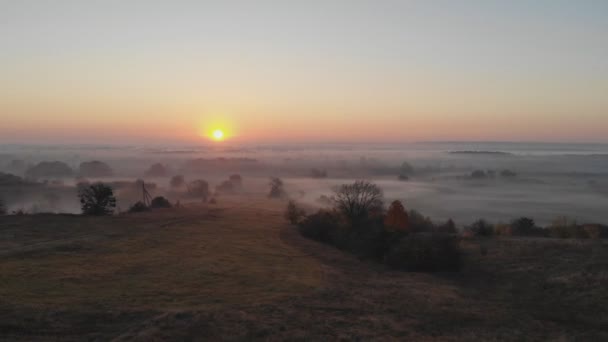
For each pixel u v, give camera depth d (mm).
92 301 21641
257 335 17969
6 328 17578
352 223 56031
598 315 23641
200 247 38969
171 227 50469
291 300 23547
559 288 29094
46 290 23234
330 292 25938
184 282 26453
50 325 18156
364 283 29797
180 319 19031
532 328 21312
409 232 49438
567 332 20938
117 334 17578
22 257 31266
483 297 27656
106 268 29266
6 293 22266
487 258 40094
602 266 33375
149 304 21562
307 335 18312
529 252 40969
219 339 17344
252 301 22953
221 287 25719
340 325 19906
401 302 24625
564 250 40531
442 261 37188
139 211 69688
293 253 40812
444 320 21844
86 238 40469
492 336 19672
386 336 18828
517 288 30109
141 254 34562
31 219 54156
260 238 47906
